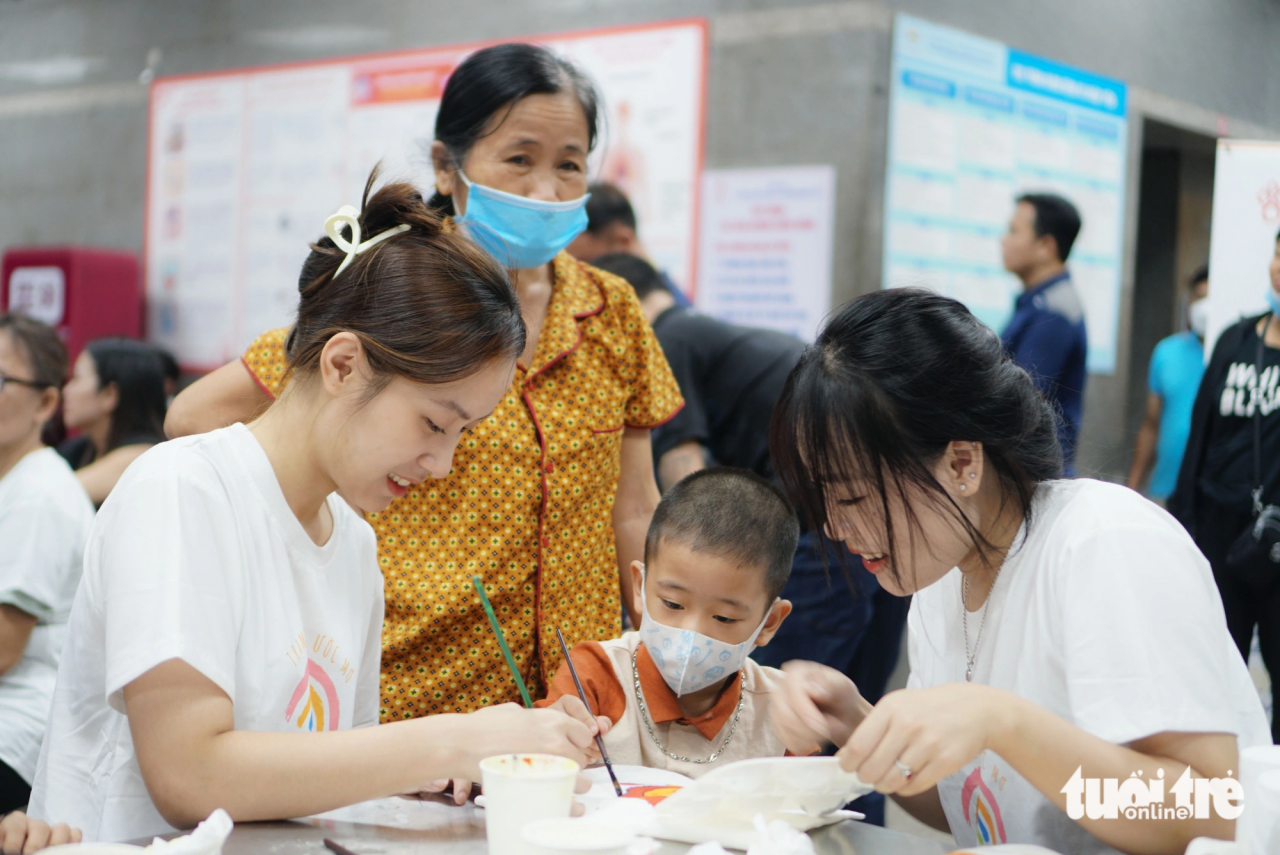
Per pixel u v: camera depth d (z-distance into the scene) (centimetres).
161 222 546
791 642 230
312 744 105
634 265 268
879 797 231
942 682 133
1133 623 102
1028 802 115
